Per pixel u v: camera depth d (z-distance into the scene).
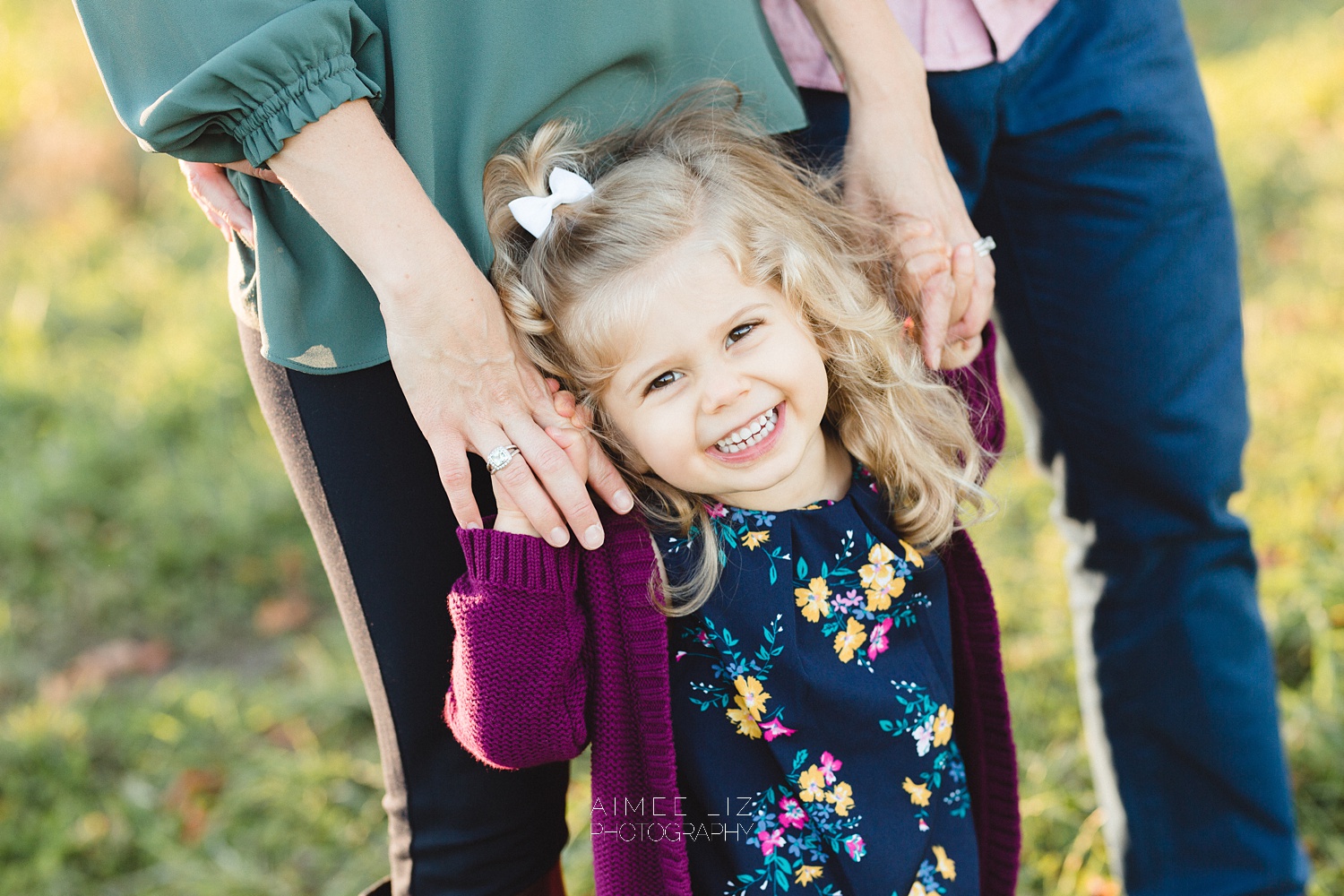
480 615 1.24
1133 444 1.62
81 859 2.34
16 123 6.38
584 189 1.27
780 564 1.33
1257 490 2.68
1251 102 4.77
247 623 3.13
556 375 1.30
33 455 3.82
